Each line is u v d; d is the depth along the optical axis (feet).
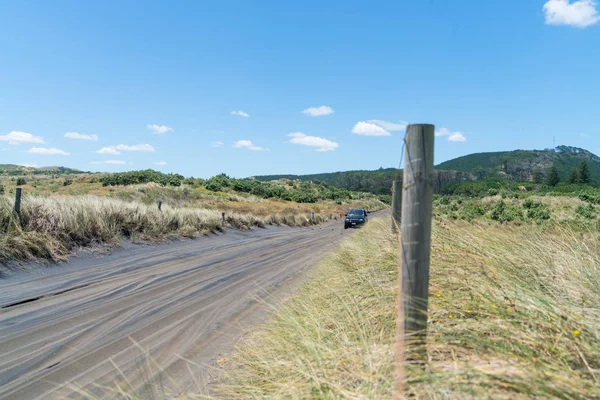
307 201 226.17
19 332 17.52
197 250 45.80
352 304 14.70
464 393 7.18
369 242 28.76
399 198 22.80
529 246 16.38
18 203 33.09
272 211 127.95
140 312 21.34
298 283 27.32
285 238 67.92
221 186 198.18
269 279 30.66
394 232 24.06
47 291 24.22
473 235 18.02
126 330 18.40
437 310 11.20
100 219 40.75
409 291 8.43
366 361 9.42
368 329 12.03
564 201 107.24
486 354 8.45
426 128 8.35
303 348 11.57
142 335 17.80
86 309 21.39
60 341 16.72
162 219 53.11
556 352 8.18
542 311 9.78
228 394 11.43
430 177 8.38
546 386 6.68
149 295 25.00
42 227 33.12
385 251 21.49
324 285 20.18
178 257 39.99
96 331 18.12
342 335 11.52
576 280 12.24
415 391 7.72
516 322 9.37
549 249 15.92
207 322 19.81
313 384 9.09
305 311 15.38
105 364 14.56
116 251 38.37
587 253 15.12
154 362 14.51
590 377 7.54
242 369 12.93
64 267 30.30
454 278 13.60
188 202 122.42
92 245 37.27
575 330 8.66
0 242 28.58
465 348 9.08
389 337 10.89
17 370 13.85
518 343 8.54
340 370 9.77
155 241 46.57
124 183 169.07
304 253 47.03
